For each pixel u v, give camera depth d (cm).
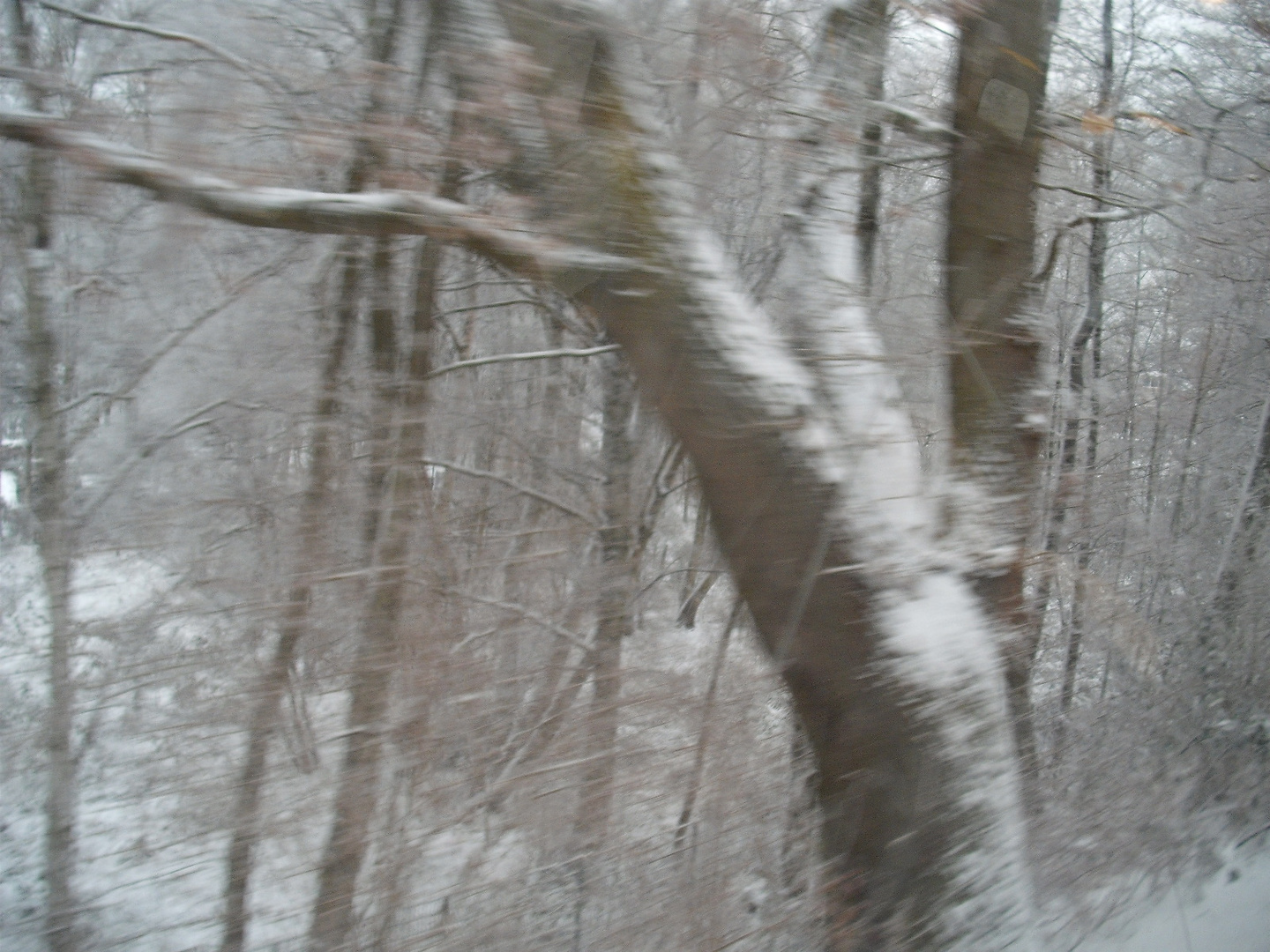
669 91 543
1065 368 1068
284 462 672
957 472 454
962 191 487
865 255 595
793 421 397
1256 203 962
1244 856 673
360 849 538
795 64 552
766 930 426
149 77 464
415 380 639
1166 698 779
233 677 586
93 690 614
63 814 586
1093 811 614
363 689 577
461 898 518
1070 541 689
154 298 652
